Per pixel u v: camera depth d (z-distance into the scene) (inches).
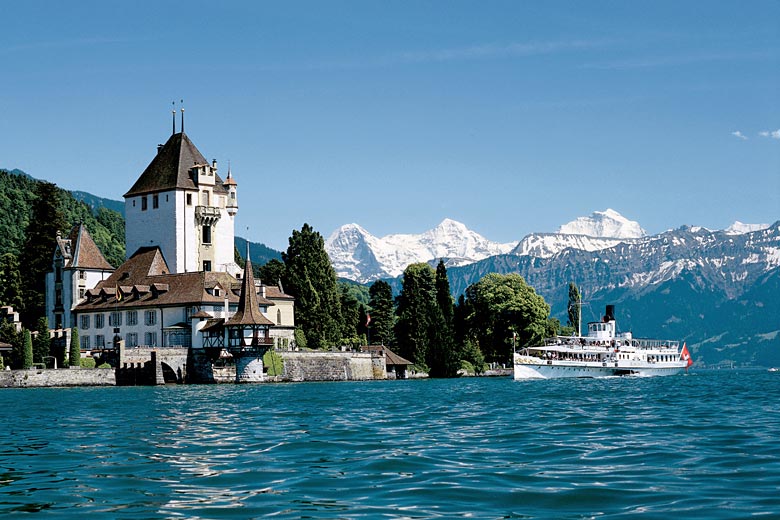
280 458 2180.1
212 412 3700.8
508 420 3149.6
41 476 1942.7
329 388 6092.5
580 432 2694.4
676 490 1710.1
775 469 1926.7
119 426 3068.4
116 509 1610.5
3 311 7765.8
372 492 1729.8
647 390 5418.3
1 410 3914.9
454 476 1884.8
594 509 1574.8
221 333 7244.1
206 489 1780.3
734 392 5073.8
